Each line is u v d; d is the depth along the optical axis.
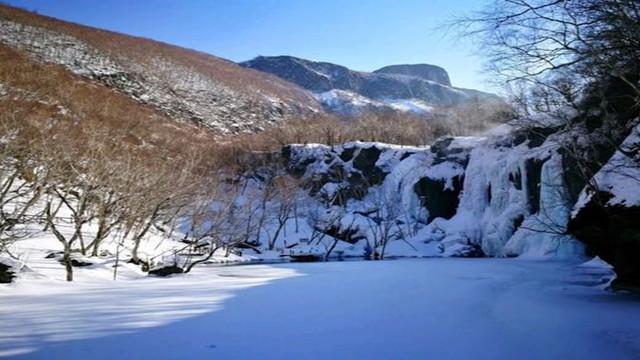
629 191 12.13
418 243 38.06
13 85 38.53
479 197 38.25
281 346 7.03
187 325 8.35
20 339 7.12
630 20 6.56
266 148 59.38
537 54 7.56
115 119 44.75
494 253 34.62
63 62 75.88
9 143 19.77
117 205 21.11
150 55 100.38
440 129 59.19
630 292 13.14
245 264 27.47
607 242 13.96
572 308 10.66
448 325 8.72
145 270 19.52
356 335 7.81
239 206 40.62
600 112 12.09
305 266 24.55
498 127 38.41
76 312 9.43
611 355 6.85
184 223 35.53
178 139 53.97
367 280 16.66
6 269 13.92
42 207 23.98
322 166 50.88
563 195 26.33
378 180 48.09
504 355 6.80
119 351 6.59
